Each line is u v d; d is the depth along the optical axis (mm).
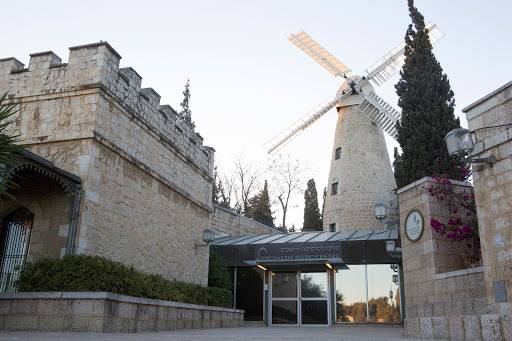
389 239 19000
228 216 26406
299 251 19828
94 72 12430
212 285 18922
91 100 12188
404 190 12305
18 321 9578
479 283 9297
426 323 9141
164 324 12195
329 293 19469
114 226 12562
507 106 8367
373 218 29547
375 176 30594
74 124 12102
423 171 16078
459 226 11102
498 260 8195
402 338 9766
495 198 8398
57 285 10125
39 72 12930
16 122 12648
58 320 9445
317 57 34281
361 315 18938
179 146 16766
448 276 10203
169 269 15516
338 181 31516
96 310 9406
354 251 19234
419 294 11156
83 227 11258
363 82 33188
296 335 10984
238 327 17547
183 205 16906
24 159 9898
